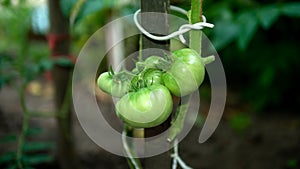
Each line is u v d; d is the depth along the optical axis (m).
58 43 1.22
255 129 2.17
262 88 2.46
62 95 1.29
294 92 2.51
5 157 1.03
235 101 2.70
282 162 1.77
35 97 2.54
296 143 1.96
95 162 1.61
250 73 2.53
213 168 1.70
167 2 0.66
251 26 1.19
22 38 1.82
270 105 2.55
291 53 2.15
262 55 2.20
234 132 2.12
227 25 1.23
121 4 1.61
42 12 1.79
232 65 2.84
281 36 2.19
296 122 2.29
